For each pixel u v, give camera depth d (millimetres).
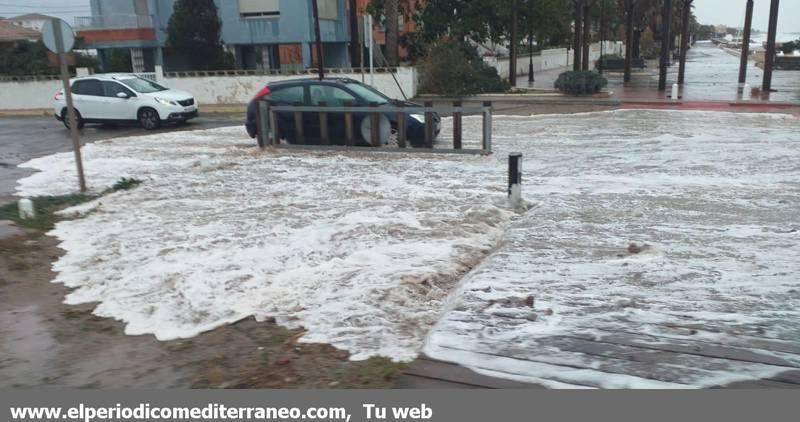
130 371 4055
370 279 5406
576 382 3496
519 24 34000
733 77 36156
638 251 6062
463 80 27078
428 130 12305
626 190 9000
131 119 18906
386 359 4012
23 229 7449
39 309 5113
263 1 32688
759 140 13672
